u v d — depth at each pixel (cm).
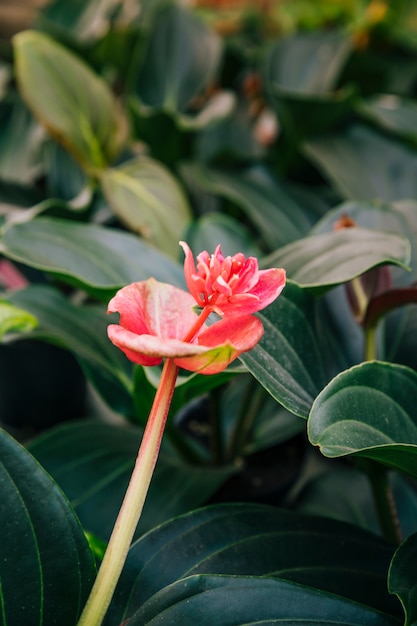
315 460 152
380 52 217
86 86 152
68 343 116
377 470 107
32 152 181
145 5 207
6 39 232
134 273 116
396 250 101
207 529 98
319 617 90
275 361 95
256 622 89
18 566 89
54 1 207
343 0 225
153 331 86
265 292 85
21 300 120
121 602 94
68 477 117
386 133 164
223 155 163
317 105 160
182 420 148
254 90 194
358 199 153
